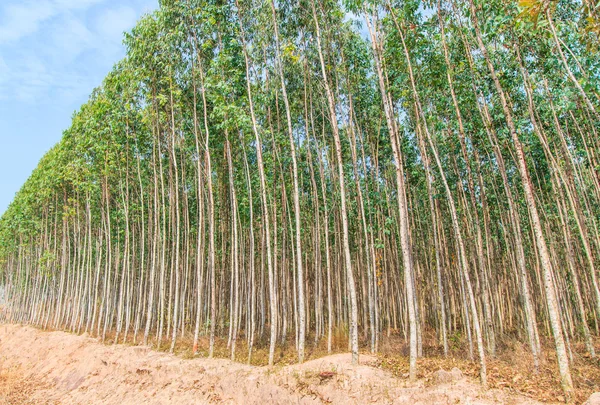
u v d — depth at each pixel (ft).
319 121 61.41
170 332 65.87
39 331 90.63
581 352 40.47
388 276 65.21
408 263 31.22
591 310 55.88
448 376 28.55
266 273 72.08
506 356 37.81
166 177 74.59
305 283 63.93
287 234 66.59
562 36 30.60
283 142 52.70
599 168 37.01
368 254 47.37
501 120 39.47
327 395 29.60
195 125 51.34
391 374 32.55
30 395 51.67
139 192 77.25
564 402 23.44
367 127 54.08
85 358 56.70
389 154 57.77
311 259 72.54
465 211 45.62
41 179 94.73
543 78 35.68
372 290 49.52
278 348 49.49
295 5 44.65
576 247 53.26
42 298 107.86
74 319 83.41
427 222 58.95
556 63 33.91
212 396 35.29
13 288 136.15
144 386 41.68
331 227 66.80
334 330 56.85
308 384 31.19
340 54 46.01
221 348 50.08
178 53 52.39
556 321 24.91
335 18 43.09
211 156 59.00
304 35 46.57
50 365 62.08
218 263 69.97
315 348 47.57
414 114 45.83
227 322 61.87
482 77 37.55
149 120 56.34
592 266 36.22
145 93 57.41
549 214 53.01
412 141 53.88
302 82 53.42
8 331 101.19
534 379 28.66
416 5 33.32
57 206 94.99
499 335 48.08
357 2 34.37
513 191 54.19
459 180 45.16
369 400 27.71
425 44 34.86
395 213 57.16
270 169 56.18
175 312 50.98
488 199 54.80
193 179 75.20
